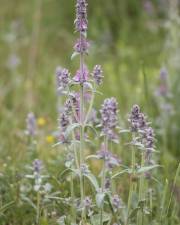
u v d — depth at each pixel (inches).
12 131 295.1
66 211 185.8
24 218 195.9
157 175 215.0
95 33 445.4
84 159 169.0
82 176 169.0
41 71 404.2
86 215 181.5
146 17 444.5
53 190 208.2
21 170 220.8
